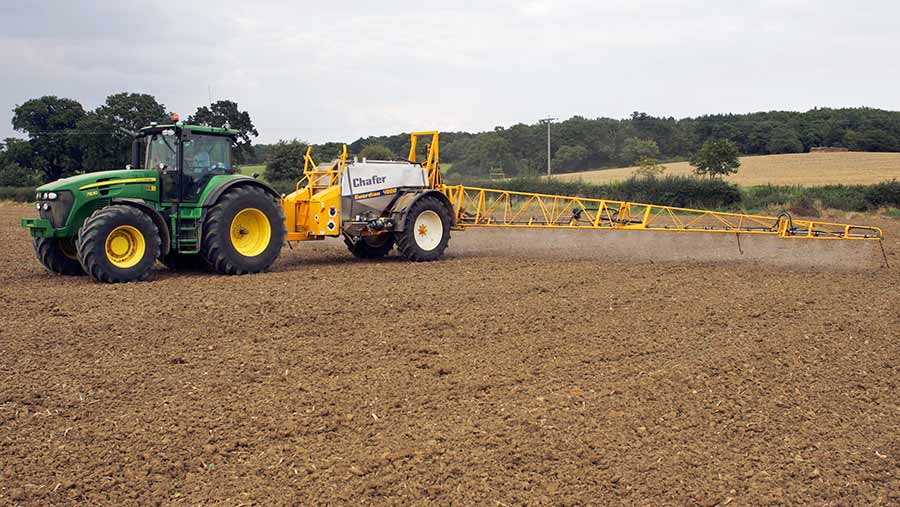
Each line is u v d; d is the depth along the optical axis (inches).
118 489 172.7
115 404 221.3
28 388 231.8
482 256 558.6
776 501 170.6
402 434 202.8
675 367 263.7
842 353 288.2
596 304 365.1
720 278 452.4
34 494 169.5
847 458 194.1
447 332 305.4
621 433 205.5
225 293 370.9
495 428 207.0
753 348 290.5
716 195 1349.7
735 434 207.8
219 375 247.6
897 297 398.6
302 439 199.5
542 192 1487.5
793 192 1398.9
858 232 845.8
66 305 340.2
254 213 445.4
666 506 167.6
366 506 166.2
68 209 405.7
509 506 166.6
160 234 422.6
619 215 539.8
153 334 293.1
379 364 262.7
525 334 306.7
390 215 514.0
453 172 2292.1
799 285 430.6
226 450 191.9
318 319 322.0
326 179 493.0
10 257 552.1
